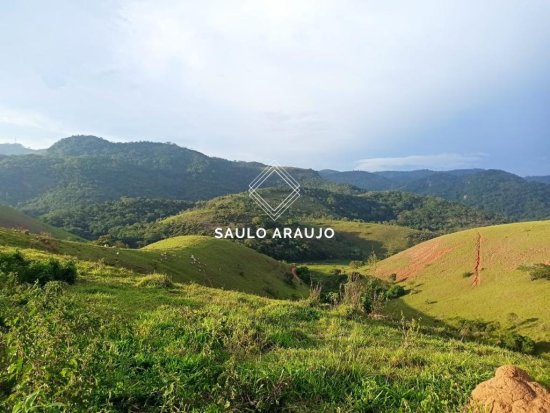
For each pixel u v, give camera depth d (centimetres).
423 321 5919
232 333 999
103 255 3722
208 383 656
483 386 607
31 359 541
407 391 686
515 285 6319
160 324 1061
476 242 8575
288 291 6391
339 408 597
